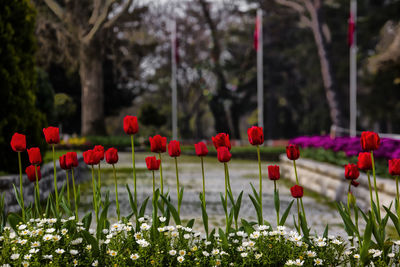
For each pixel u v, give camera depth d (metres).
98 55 29.27
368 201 7.34
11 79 7.06
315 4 33.78
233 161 21.28
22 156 7.28
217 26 46.31
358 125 42.78
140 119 35.22
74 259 3.08
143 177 13.10
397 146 8.51
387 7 35.81
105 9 26.67
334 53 41.78
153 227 3.22
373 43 41.16
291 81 50.62
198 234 3.34
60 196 3.56
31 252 2.96
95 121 30.11
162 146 3.27
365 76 38.66
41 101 11.56
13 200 6.57
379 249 3.14
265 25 46.09
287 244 3.18
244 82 50.00
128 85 42.12
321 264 3.10
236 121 49.00
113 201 8.25
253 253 3.15
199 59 47.25
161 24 41.12
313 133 47.16
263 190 10.39
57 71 35.53
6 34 7.01
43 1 28.45
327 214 7.26
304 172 11.15
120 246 3.16
